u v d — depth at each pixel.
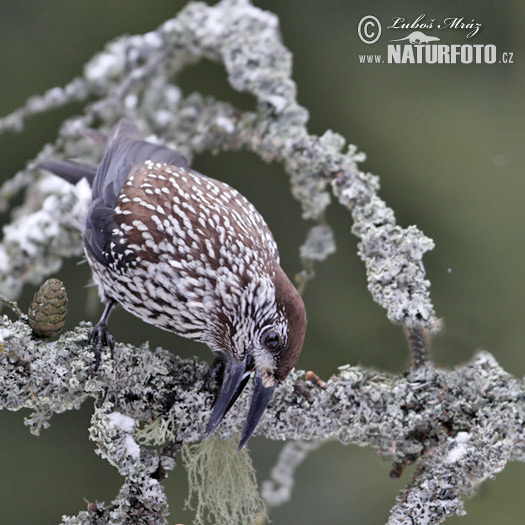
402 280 7.67
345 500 12.73
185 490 12.45
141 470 6.54
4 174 14.48
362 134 14.86
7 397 6.57
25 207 10.30
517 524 12.12
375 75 14.90
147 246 7.91
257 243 7.86
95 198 8.88
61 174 9.52
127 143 9.20
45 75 14.73
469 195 14.61
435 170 14.74
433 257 14.49
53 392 6.68
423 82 14.88
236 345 7.65
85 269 13.70
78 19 14.91
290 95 9.47
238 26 9.77
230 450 7.44
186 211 7.95
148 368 6.96
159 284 7.93
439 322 7.57
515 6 14.66
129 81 10.46
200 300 7.82
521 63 14.70
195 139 10.26
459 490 6.98
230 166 14.71
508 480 12.41
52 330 6.70
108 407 6.59
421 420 7.29
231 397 7.29
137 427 7.02
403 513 6.95
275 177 14.70
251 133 9.70
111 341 6.91
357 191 8.47
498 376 7.46
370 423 7.26
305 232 14.54
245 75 9.55
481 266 14.36
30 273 9.56
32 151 14.54
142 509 6.52
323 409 7.25
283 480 9.57
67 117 14.55
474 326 7.54
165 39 10.34
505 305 14.14
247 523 7.44
